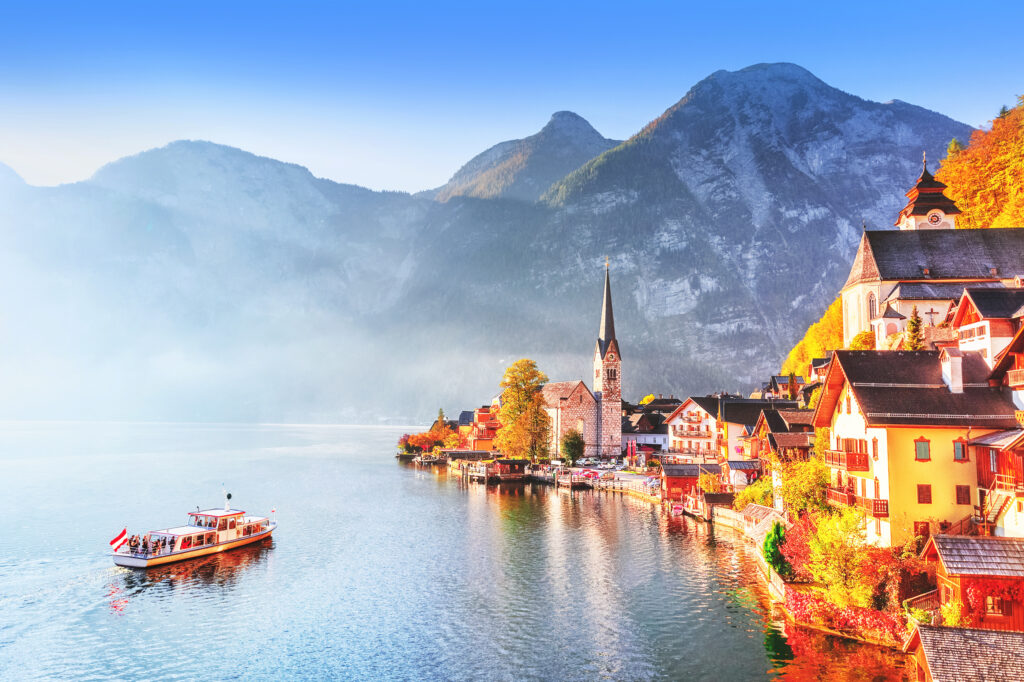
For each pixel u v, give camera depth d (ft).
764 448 327.26
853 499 193.06
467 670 155.12
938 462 171.83
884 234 350.43
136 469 574.15
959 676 105.91
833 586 174.70
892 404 176.35
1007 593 133.59
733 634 172.65
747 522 294.66
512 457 609.01
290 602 204.85
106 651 167.73
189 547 259.39
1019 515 151.23
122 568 241.55
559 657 161.38
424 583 224.12
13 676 153.69
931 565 158.10
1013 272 326.03
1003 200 433.48
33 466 592.19
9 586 219.20
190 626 184.65
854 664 149.79
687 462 527.40
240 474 550.36
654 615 189.06
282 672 155.22
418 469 631.15
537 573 234.99
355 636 176.76
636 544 281.33
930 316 318.86
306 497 422.00
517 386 605.73
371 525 328.29
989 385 178.09
